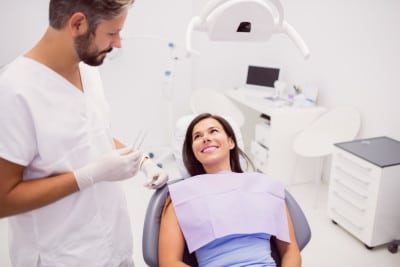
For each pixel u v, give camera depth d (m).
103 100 1.06
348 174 2.02
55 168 0.87
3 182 0.76
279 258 1.28
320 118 2.60
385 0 2.09
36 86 0.81
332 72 2.62
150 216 1.24
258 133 2.90
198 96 3.12
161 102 3.31
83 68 0.99
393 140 2.15
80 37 0.76
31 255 0.94
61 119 0.86
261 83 3.32
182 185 1.29
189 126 1.50
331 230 2.17
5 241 2.08
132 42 3.02
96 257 1.00
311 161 2.82
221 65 3.48
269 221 1.21
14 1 2.54
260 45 3.49
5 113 0.75
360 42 2.32
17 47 2.64
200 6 3.17
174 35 3.14
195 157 1.50
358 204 1.96
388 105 2.19
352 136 2.37
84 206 0.95
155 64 3.16
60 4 0.73
